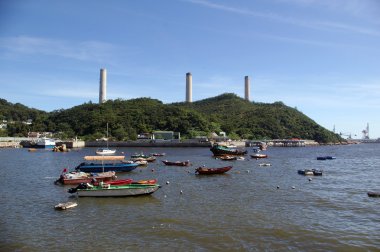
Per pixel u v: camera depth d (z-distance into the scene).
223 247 23.88
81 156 115.56
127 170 66.19
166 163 81.44
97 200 38.28
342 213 32.91
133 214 32.22
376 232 27.19
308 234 26.58
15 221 29.98
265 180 55.12
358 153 152.50
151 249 23.52
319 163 93.44
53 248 23.75
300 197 40.38
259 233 26.69
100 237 25.84
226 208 34.47
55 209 34.06
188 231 27.09
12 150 159.25
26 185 49.41
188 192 43.47
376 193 41.06
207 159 103.50
